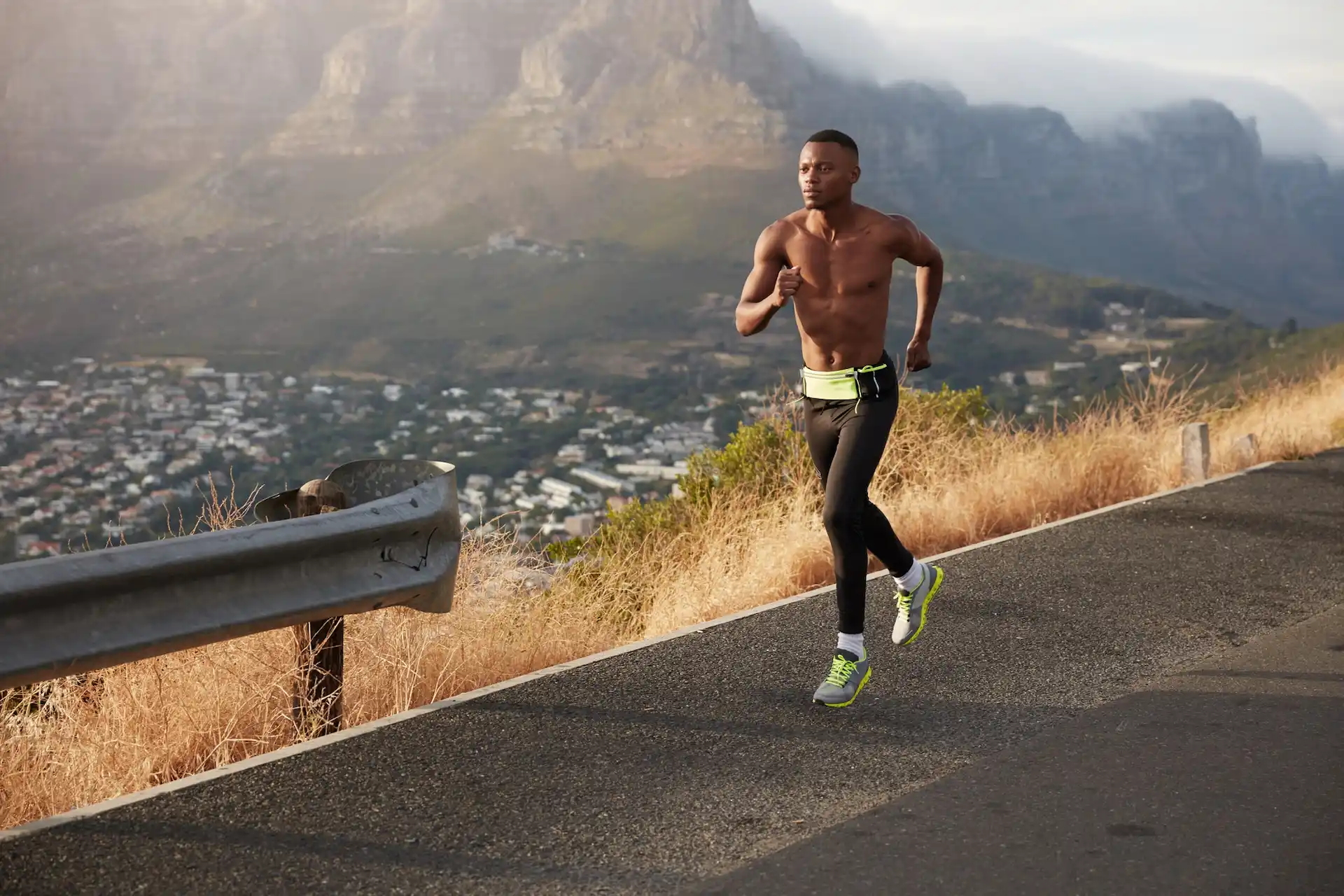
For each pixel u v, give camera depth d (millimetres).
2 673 2988
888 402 4242
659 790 3434
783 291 3916
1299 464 9203
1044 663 4664
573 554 8508
